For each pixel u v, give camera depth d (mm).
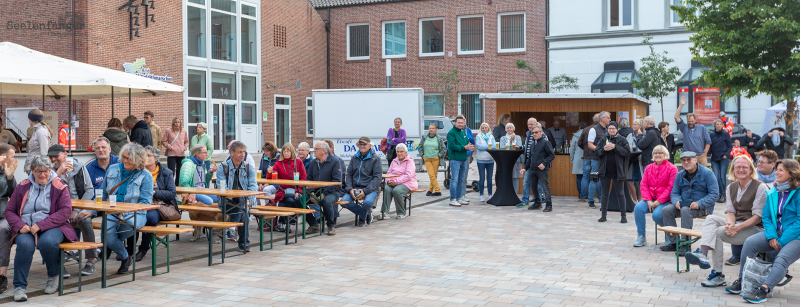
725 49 15531
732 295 5898
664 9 25609
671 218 7988
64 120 20344
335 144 18391
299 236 9406
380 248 8328
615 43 26391
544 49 27719
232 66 25766
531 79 28000
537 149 11828
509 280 6473
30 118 11008
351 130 18250
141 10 21781
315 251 8148
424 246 8461
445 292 5984
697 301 5668
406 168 11148
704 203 7688
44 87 13344
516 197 12906
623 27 26344
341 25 31125
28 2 20781
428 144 14438
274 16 27828
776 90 15359
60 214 6023
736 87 15734
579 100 14719
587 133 12578
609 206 11961
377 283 6355
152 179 7098
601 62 26672
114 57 20922
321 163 9789
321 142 9773
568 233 9477
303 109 29828
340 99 18312
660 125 13445
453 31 29281
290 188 9797
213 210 8219
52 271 6000
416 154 17750
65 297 5828
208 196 9445
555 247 8352
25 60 10070
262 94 27250
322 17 31438
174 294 5934
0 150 6469
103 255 6211
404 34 30297
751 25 15461
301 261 7488
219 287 6207
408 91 17797
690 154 7750
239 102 26172
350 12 30922
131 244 7367
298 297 5809
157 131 14414
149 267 7160
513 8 28141
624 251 8078
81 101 20219
